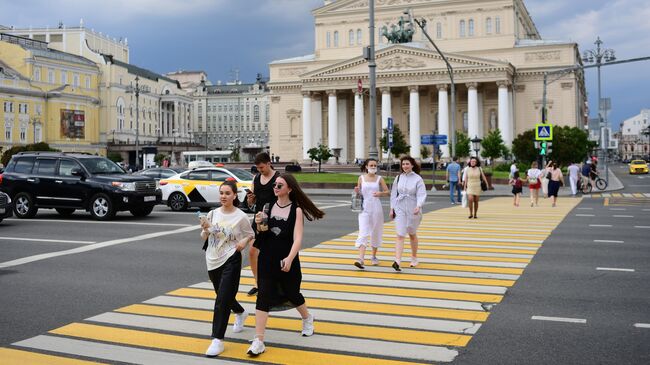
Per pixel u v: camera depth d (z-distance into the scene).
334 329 7.10
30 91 92.94
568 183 46.38
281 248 6.43
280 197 6.62
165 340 6.76
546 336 6.74
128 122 114.69
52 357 6.20
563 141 53.25
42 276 10.48
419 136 78.38
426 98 84.12
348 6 89.00
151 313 7.94
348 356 6.14
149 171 30.25
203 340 6.77
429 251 12.98
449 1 83.56
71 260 12.12
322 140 87.25
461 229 17.08
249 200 8.62
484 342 6.54
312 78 83.44
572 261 11.60
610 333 6.83
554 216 21.17
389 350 6.31
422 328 7.10
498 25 81.75
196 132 156.12
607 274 10.28
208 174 24.17
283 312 7.94
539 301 8.37
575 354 6.11
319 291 9.11
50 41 111.56
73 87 102.25
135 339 6.80
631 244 13.90
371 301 8.45
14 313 7.98
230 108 154.12
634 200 30.36
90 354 6.29
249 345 6.57
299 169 61.94
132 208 20.34
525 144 55.56
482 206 26.38
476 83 75.06
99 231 17.00
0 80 87.94
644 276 10.10
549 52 78.31
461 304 8.23
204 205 23.84
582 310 7.86
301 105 91.50
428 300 8.48
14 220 20.31
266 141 151.25
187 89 158.62
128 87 112.94
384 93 80.00
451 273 10.48
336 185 40.25
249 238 6.64
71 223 19.27
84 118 102.88
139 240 15.09
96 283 9.88
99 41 117.06
